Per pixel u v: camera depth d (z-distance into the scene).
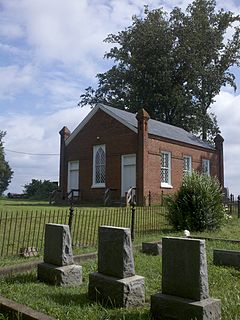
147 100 45.25
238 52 47.88
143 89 45.56
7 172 74.38
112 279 5.47
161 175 27.75
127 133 27.50
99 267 5.77
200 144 33.09
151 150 26.89
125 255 5.53
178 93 44.72
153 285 6.40
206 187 14.46
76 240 10.62
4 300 5.19
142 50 45.84
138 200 25.59
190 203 14.23
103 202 28.23
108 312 5.02
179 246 4.86
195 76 46.09
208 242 11.17
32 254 8.82
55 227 6.84
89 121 30.38
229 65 48.19
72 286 6.39
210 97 48.22
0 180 73.50
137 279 5.52
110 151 28.52
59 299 5.54
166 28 45.94
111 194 27.84
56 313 4.87
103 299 5.50
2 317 4.80
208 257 9.13
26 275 6.99
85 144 30.48
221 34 46.41
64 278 6.44
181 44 45.97
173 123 46.47
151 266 7.85
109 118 28.91
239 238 12.63
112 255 5.62
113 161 28.20
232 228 15.34
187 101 46.19
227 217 15.73
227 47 47.84
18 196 46.62
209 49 46.69
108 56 49.16
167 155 28.70
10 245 9.73
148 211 17.88
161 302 4.82
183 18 46.25
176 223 14.29
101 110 29.56
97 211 16.94
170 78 45.28
